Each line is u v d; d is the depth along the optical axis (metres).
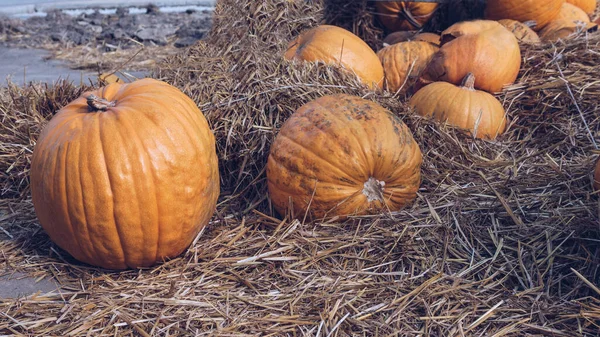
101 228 1.42
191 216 1.48
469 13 2.46
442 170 1.81
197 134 1.50
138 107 1.46
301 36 2.15
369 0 2.47
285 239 1.56
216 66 1.99
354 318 1.34
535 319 1.35
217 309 1.37
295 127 1.62
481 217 1.62
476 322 1.34
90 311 1.37
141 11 5.82
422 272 1.46
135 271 1.50
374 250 1.53
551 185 1.71
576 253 1.49
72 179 1.41
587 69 2.05
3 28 4.47
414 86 2.14
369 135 1.57
